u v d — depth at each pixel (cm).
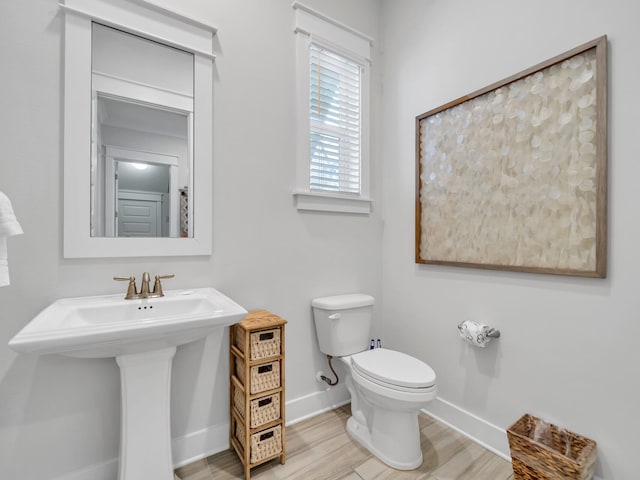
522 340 148
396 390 137
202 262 155
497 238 158
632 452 115
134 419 118
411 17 205
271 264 176
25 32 118
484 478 138
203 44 153
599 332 124
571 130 131
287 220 182
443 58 185
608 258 122
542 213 141
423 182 198
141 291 132
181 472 142
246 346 140
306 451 156
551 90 137
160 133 144
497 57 157
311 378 190
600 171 121
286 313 181
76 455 127
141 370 118
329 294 199
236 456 153
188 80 150
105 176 133
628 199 117
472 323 161
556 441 135
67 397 125
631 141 116
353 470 143
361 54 213
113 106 135
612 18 120
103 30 133
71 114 125
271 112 175
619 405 118
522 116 147
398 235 216
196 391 152
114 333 91
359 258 214
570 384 132
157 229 143
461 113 175
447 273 184
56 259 124
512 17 151
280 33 179
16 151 117
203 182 153
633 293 116
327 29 196
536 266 142
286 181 181
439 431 174
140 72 140
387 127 223
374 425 155
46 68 122
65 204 124
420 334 200
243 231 166
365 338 189
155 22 142
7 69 115
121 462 118
